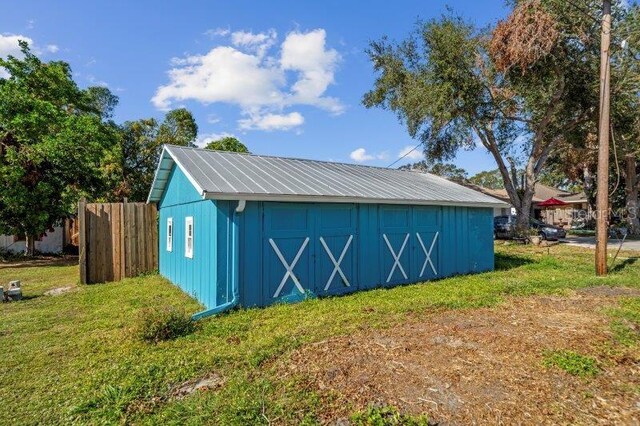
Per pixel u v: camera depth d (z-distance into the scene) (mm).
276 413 2951
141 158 26141
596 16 14672
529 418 2834
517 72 16672
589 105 17219
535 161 19641
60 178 15492
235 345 4531
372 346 4270
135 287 8453
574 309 5840
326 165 10852
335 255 7727
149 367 3873
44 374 3883
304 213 7270
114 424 2912
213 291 6301
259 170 8211
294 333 4836
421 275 9359
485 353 4012
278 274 6875
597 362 3783
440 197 9742
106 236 9516
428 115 18250
